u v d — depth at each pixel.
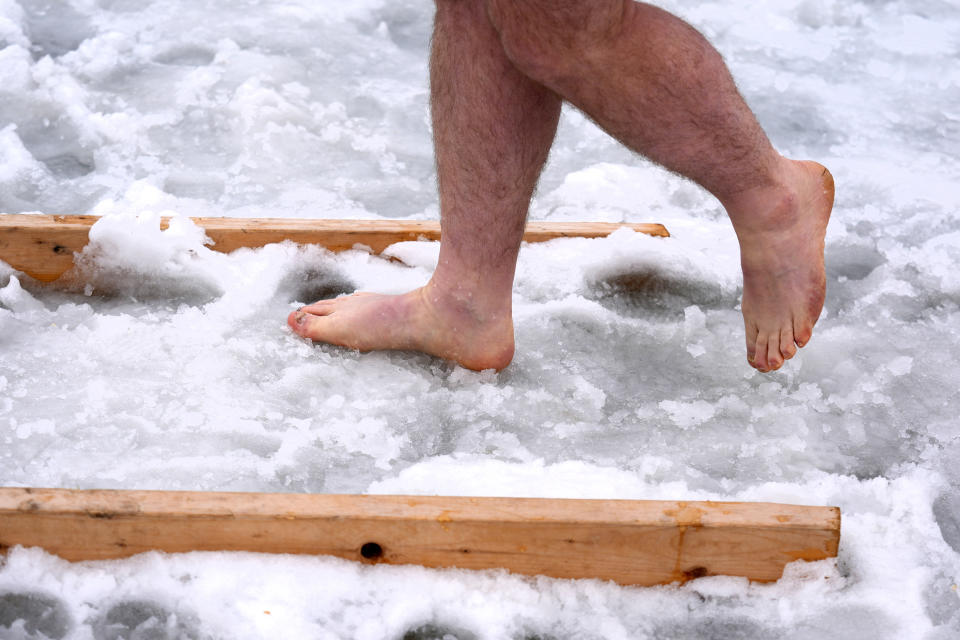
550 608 1.40
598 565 1.43
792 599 1.41
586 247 2.12
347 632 1.35
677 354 1.90
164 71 2.75
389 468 1.62
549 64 1.36
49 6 3.03
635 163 2.52
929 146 2.60
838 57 2.98
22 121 2.50
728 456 1.67
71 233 1.95
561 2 1.27
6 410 1.67
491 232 1.64
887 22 3.17
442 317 1.76
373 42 2.98
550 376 1.83
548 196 2.37
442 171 1.62
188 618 1.35
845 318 2.01
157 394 1.72
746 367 1.87
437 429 1.70
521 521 1.39
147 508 1.39
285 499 1.42
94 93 2.62
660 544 1.40
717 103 1.40
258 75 2.68
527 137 1.55
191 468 1.59
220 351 1.82
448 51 1.51
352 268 2.07
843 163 2.51
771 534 1.40
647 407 1.77
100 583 1.39
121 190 2.29
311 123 2.56
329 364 1.82
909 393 1.81
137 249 1.98
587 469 1.60
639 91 1.38
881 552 1.47
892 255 2.20
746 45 3.02
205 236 2.04
